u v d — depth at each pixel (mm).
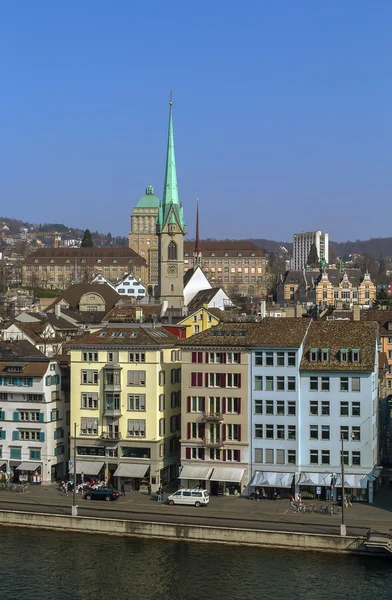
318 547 110312
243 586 100938
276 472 132500
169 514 122062
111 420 140875
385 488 138125
